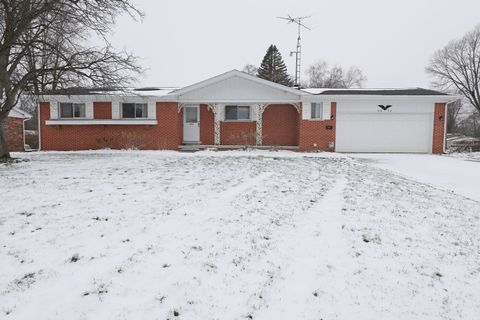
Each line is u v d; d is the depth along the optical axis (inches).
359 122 741.9
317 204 250.4
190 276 133.0
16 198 249.8
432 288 131.3
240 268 141.4
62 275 131.9
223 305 114.4
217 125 772.0
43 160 522.6
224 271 138.1
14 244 161.2
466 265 153.3
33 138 1024.2
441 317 112.3
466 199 288.8
